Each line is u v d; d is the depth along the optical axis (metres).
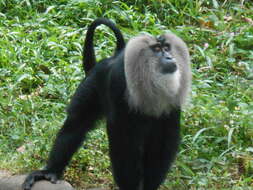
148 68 9.76
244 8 17.77
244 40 16.22
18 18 17.00
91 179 11.47
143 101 9.84
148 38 9.85
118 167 10.19
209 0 18.05
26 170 11.54
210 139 12.59
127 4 17.81
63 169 11.08
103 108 10.80
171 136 10.28
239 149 12.15
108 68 10.48
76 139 11.09
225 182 11.31
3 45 15.56
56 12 17.41
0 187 10.69
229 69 15.51
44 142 12.00
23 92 14.38
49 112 13.38
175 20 17.31
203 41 16.47
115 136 10.08
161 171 10.48
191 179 11.38
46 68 14.74
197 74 14.90
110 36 16.00
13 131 12.70
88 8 16.95
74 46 15.73
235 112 12.97
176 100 10.10
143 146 10.45
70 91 13.80
